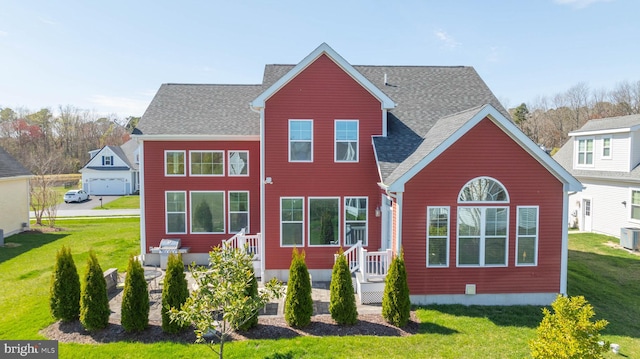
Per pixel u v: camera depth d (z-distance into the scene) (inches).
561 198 428.1
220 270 280.2
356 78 508.7
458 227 426.9
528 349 324.5
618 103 2246.6
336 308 366.6
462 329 363.9
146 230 605.6
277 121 508.7
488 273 430.6
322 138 514.0
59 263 373.1
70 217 1163.9
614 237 810.8
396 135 520.4
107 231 904.9
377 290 435.5
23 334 350.9
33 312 401.4
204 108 655.1
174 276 350.0
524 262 432.8
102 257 647.1
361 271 453.7
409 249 426.3
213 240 613.9
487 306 426.9
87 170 1824.6
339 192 518.9
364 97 513.7
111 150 1841.8
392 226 449.1
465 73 674.2
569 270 565.3
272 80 588.7
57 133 2935.5
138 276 355.9
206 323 261.0
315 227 521.3
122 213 1254.3
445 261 429.7
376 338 341.7
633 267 583.5
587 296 458.6
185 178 606.2
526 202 427.2
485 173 423.5
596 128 872.3
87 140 2965.1
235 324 286.8
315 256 521.7
